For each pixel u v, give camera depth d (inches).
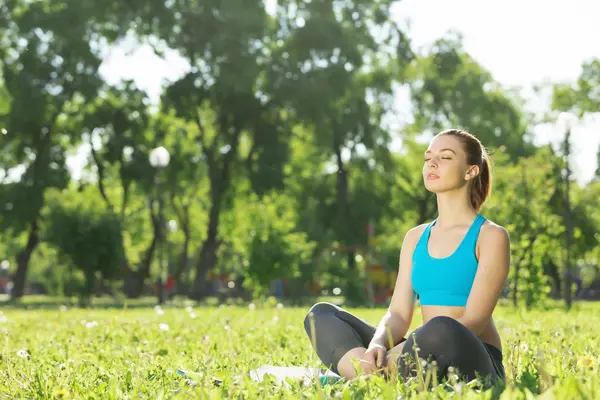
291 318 564.4
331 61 1934.1
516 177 946.1
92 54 1813.5
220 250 2856.8
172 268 3164.4
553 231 937.5
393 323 172.9
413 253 175.8
